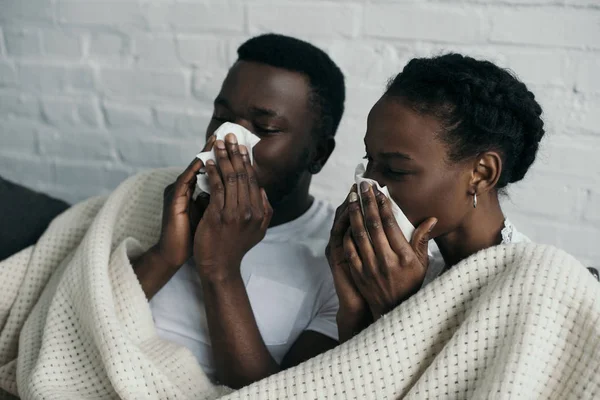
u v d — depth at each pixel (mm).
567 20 1149
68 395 890
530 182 1244
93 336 914
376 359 794
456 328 808
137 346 917
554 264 781
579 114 1185
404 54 1251
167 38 1384
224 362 965
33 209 1251
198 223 1001
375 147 819
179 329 1048
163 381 878
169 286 1068
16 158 1581
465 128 785
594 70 1158
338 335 991
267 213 958
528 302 763
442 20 1213
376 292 856
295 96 1012
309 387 804
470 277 812
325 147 1125
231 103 1005
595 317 744
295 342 1043
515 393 710
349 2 1254
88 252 1016
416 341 800
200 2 1340
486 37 1198
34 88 1513
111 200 1124
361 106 1298
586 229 1235
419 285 849
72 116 1505
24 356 985
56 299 994
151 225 1150
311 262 1080
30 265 1120
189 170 946
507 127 804
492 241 870
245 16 1321
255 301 1050
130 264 1013
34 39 1478
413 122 790
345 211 888
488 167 809
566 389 752
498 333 766
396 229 814
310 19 1284
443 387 764
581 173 1209
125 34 1410
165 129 1444
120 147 1491
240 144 931
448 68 811
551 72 1181
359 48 1271
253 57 1020
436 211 817
